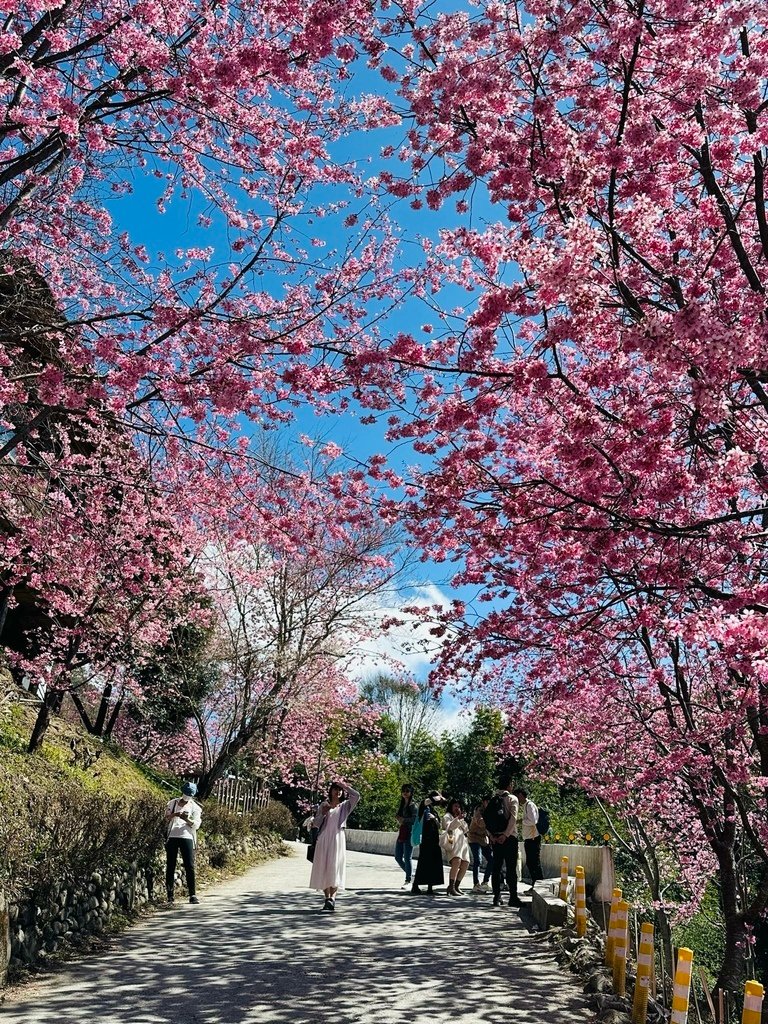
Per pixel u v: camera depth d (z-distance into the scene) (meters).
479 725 41.88
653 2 5.50
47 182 8.42
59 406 7.23
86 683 16.84
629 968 8.52
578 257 5.28
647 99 6.02
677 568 7.00
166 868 13.77
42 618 16.61
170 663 21.41
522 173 5.83
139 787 17.06
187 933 9.92
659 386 6.69
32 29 7.35
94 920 9.58
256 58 6.93
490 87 6.10
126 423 7.54
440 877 14.86
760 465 6.61
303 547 10.53
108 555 11.68
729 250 6.92
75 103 6.97
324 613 20.25
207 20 7.57
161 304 7.21
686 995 5.14
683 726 11.68
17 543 11.50
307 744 26.61
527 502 7.82
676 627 6.49
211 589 18.70
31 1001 6.62
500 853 13.41
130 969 7.88
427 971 8.09
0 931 7.08
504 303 6.19
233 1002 6.72
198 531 12.91
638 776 11.91
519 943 9.73
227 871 18.31
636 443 6.40
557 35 5.73
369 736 33.88
